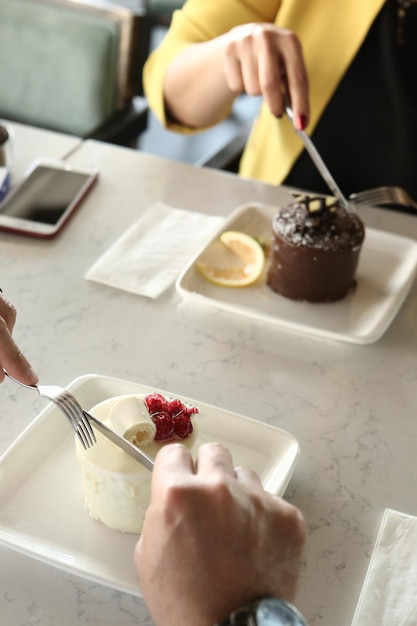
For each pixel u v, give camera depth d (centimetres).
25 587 79
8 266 124
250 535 67
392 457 97
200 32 171
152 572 66
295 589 69
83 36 197
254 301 121
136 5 398
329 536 86
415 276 131
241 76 146
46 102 205
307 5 161
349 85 167
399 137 167
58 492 87
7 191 140
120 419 83
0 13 200
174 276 125
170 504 66
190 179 153
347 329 117
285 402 104
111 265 125
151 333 114
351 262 120
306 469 94
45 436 92
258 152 176
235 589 65
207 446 73
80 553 80
